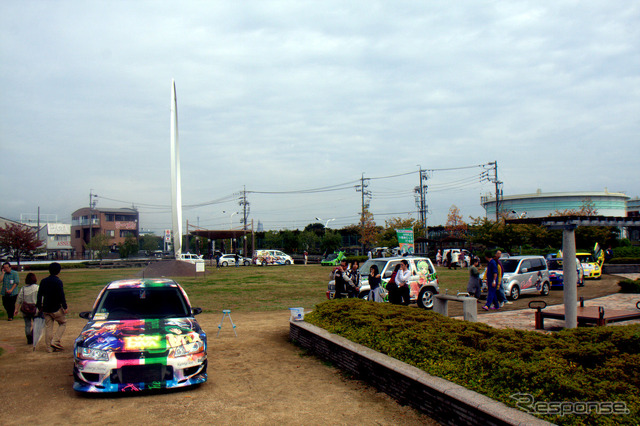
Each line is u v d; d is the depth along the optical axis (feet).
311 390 21.85
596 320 29.63
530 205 212.64
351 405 19.63
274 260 167.63
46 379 23.61
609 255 104.58
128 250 250.98
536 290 60.18
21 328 40.81
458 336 22.65
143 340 21.26
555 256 89.30
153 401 20.08
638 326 20.98
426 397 18.17
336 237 246.47
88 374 20.48
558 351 18.33
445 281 83.41
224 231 183.32
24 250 165.07
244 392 21.50
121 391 20.65
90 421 17.62
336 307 34.12
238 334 36.94
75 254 299.58
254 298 62.95
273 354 29.76
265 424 17.40
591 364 17.21
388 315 30.12
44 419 17.84
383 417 18.12
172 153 106.32
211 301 59.88
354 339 26.73
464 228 197.57
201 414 18.47
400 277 40.47
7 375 24.41
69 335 37.24
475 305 31.04
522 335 21.80
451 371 18.84
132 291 26.53
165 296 26.55
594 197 204.44
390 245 197.47
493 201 228.22
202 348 22.21
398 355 22.36
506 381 16.66
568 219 27.73
